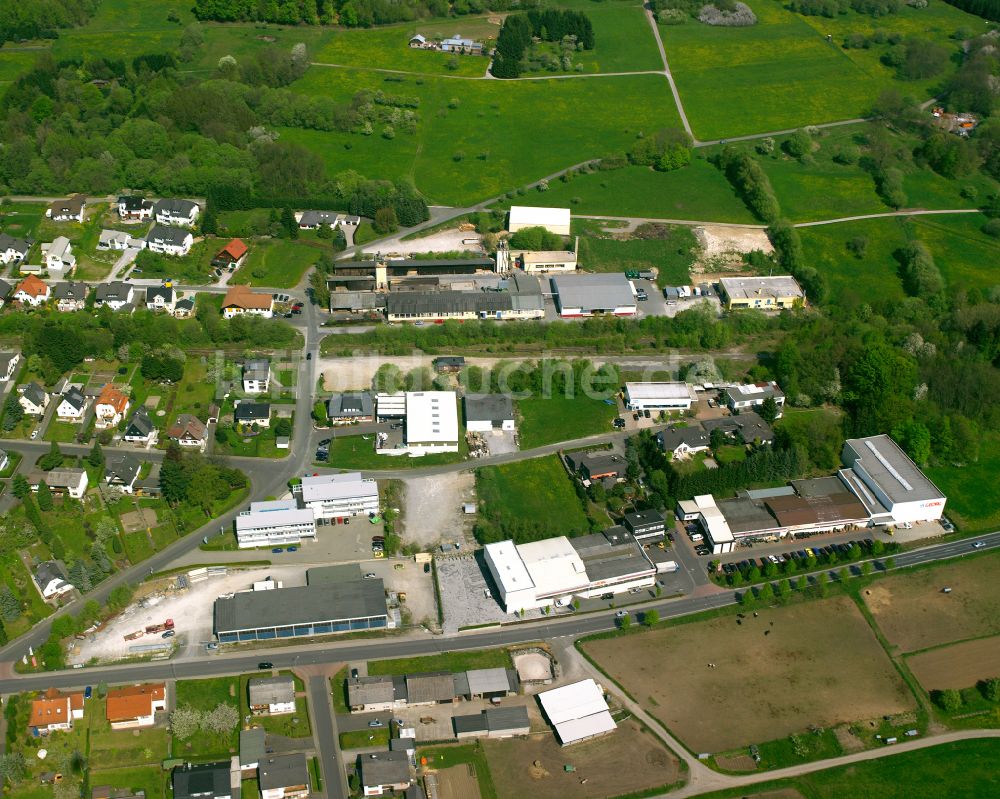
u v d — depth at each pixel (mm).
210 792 181500
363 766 185500
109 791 183500
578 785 188500
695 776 191000
